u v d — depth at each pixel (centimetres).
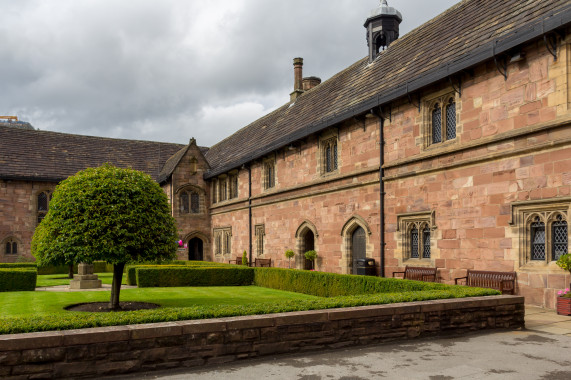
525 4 1324
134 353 599
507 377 583
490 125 1281
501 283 1161
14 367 537
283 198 2353
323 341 720
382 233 1664
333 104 2167
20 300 1381
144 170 3912
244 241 2808
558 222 1111
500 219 1238
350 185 1845
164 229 1187
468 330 847
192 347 632
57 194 1126
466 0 1727
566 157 1079
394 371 610
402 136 1606
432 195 1467
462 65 1314
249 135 3256
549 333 845
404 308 791
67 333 570
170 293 1625
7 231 3250
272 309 732
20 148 3506
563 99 1090
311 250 2188
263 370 618
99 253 1077
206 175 3350
